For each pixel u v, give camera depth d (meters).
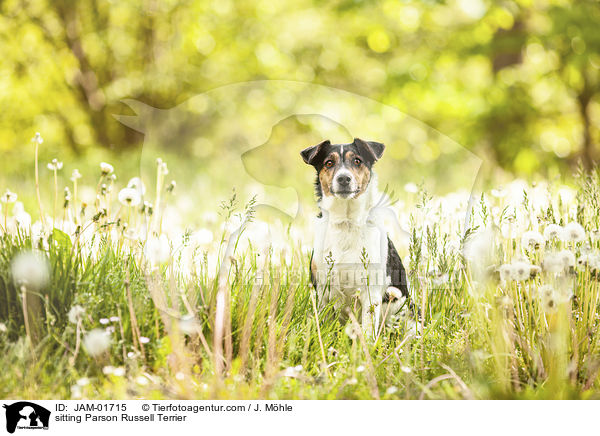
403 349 4.25
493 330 3.83
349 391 3.72
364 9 16.94
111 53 16.25
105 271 4.30
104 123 15.90
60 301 3.99
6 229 4.61
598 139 15.55
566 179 8.22
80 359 3.85
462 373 3.95
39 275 3.96
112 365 3.82
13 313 3.95
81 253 4.53
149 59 16.39
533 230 4.50
